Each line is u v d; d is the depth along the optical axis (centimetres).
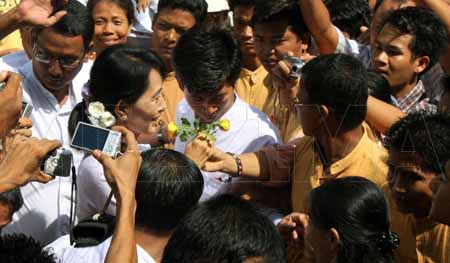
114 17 571
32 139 367
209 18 620
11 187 332
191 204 360
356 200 347
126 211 321
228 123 437
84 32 451
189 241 278
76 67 455
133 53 427
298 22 492
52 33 445
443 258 382
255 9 492
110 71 421
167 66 559
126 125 425
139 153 352
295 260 396
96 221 386
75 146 356
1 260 330
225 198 289
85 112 428
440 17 511
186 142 436
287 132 467
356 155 404
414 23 496
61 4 432
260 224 281
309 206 364
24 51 523
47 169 345
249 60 526
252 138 441
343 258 345
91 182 407
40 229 431
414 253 388
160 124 445
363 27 601
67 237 395
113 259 310
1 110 354
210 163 416
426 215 382
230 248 275
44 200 430
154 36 561
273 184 429
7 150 355
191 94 439
